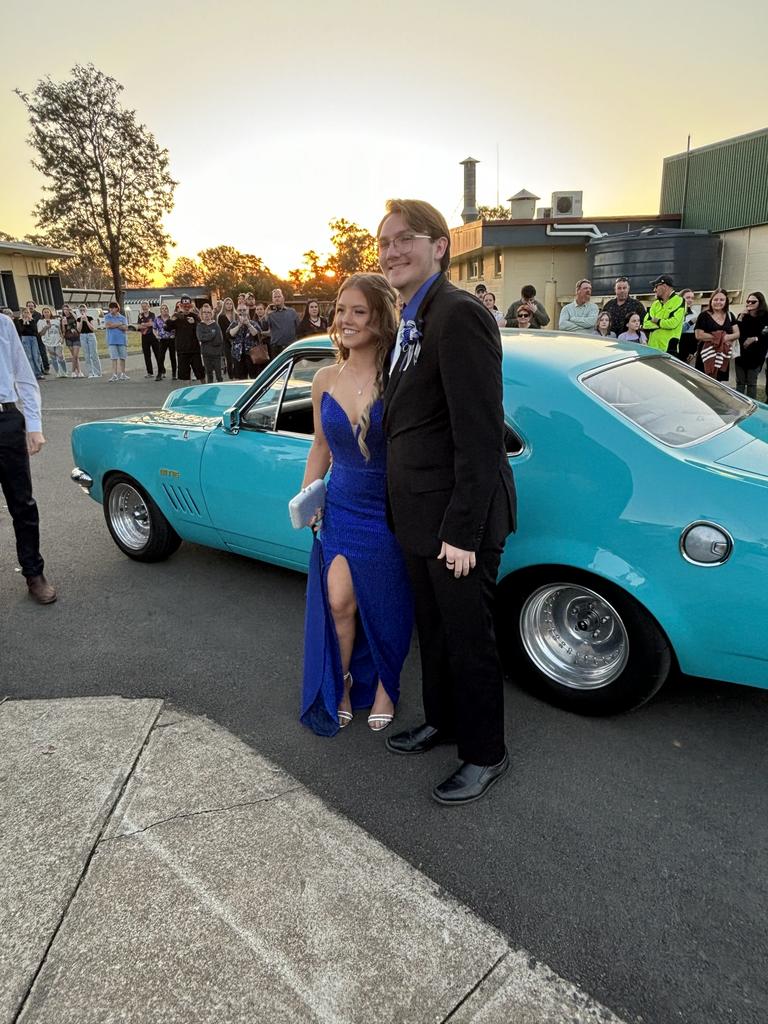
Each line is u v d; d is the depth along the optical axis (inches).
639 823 84.4
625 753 97.6
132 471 160.9
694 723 104.3
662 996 62.8
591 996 62.6
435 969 64.9
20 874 75.8
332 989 62.7
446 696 94.8
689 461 91.9
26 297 1087.0
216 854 78.6
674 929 69.8
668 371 120.9
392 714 106.3
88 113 1486.2
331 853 79.0
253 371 481.4
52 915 70.5
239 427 142.6
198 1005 61.3
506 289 754.2
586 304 348.5
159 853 78.7
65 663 124.3
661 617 91.3
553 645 107.7
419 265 76.8
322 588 100.8
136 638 133.4
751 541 84.1
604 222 724.7
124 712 108.0
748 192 654.5
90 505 224.8
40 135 1485.0
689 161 714.8
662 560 90.0
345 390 93.4
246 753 97.6
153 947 66.9
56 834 81.6
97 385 565.3
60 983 63.4
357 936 68.2
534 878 76.2
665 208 761.0
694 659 92.1
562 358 109.7
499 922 70.6
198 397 196.7
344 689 105.3
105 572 167.2
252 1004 61.4
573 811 86.7
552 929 69.7
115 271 1612.9
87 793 88.8
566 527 97.1
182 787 90.1
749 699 110.5
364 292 88.5
